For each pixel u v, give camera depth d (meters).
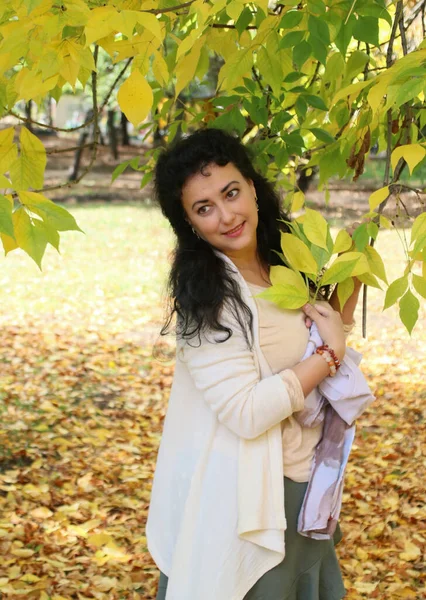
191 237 2.17
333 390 2.11
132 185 20.84
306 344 2.13
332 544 2.40
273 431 2.06
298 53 2.03
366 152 2.64
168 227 2.33
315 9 2.03
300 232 2.19
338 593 2.40
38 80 1.84
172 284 2.14
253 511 2.01
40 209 1.73
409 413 6.40
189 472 2.14
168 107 3.12
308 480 2.15
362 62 2.46
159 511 2.24
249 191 2.12
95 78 2.63
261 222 2.36
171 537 2.19
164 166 2.11
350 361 2.17
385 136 2.84
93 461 5.47
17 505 4.65
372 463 5.43
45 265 12.52
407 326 2.02
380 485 5.02
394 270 11.30
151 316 9.71
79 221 16.28
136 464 5.44
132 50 1.82
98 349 8.24
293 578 2.17
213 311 2.02
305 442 2.16
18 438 5.79
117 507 4.73
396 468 5.32
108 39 1.83
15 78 2.08
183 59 2.21
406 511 4.62
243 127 2.61
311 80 2.93
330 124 2.99
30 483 5.01
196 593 2.07
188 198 2.08
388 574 3.90
